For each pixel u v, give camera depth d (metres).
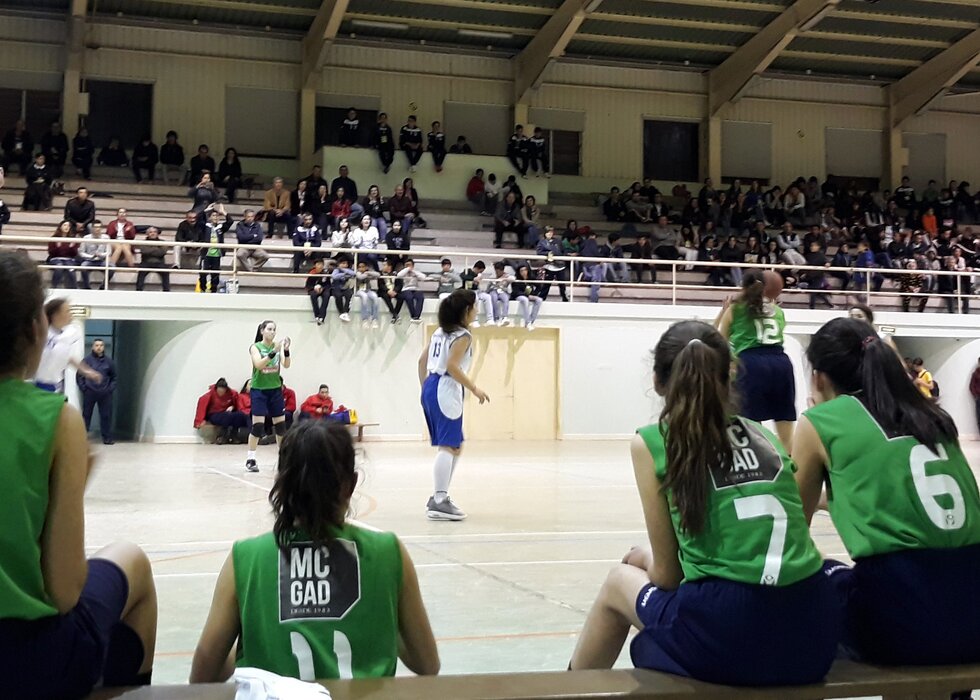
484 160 24.30
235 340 17.70
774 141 27.92
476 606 4.83
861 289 22.53
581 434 19.58
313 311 18.09
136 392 18.28
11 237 16.12
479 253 19.19
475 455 15.52
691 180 27.70
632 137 27.20
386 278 18.28
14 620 2.14
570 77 26.75
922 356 22.20
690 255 22.34
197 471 12.12
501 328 19.30
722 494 2.64
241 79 24.55
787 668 2.57
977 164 28.73
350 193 21.98
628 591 2.97
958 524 2.81
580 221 24.69
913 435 2.89
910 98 27.67
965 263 23.05
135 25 23.64
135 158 22.30
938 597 2.75
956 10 23.77
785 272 21.97
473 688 2.50
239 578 2.55
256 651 2.51
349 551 2.55
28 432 2.14
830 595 2.66
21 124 21.61
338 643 2.51
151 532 7.15
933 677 2.68
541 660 3.92
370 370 18.42
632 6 23.47
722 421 2.67
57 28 23.14
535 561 6.04
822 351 3.18
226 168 22.38
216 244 17.17
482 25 24.36
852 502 2.88
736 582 2.58
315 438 2.52
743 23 24.47
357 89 25.31
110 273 18.12
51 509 2.17
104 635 2.40
